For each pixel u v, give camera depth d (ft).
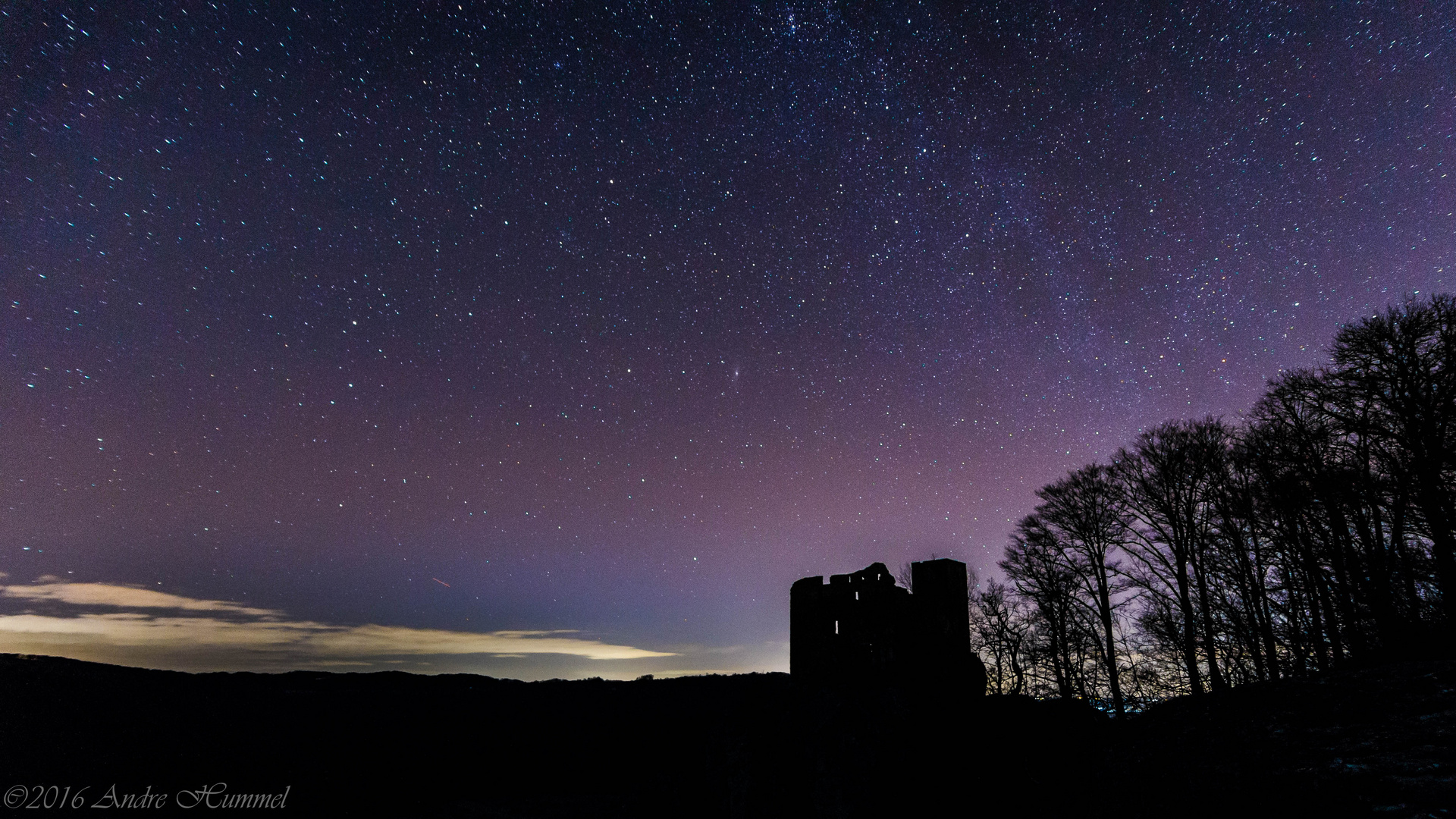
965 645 95.66
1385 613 70.18
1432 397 77.05
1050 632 110.83
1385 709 36.47
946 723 80.43
